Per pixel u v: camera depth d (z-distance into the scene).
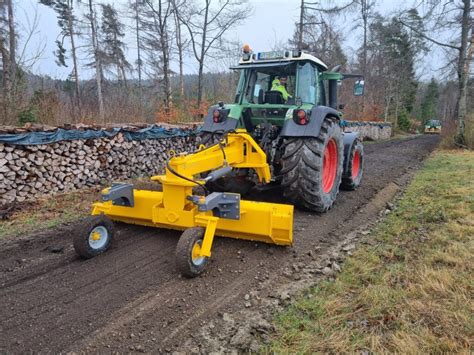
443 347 2.42
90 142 6.94
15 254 3.96
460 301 2.90
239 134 4.75
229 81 22.75
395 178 8.74
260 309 2.99
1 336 2.61
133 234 4.48
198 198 3.55
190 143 9.45
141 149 8.04
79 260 3.82
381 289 3.14
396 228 4.79
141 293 3.20
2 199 5.61
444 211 5.25
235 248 4.14
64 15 24.08
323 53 20.77
